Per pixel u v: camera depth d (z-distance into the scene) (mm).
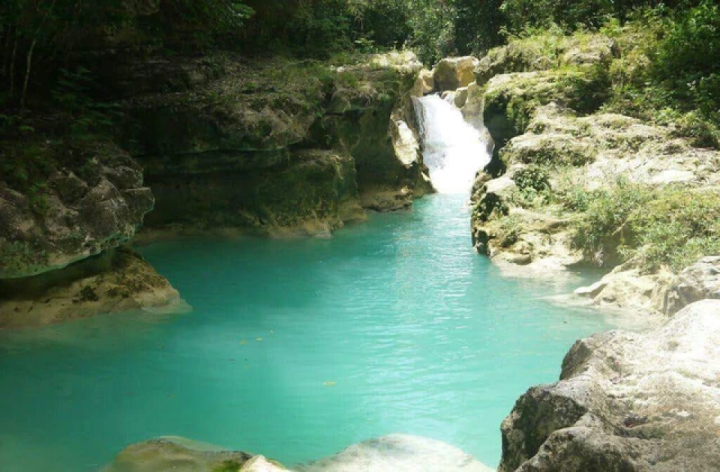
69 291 8523
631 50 15461
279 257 11492
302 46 18125
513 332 7957
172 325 8375
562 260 10430
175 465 4777
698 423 3100
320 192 13328
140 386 6699
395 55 18344
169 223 12531
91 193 8438
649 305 8344
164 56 13352
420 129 19672
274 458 5293
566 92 14242
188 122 11812
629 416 3266
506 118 14695
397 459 5016
